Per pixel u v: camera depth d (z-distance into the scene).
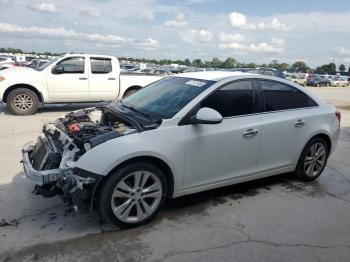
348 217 4.37
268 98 4.82
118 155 3.56
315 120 5.24
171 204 4.46
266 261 3.38
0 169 5.49
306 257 3.48
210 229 3.90
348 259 3.48
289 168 5.16
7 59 35.75
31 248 3.40
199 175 4.22
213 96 4.34
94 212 3.79
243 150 4.50
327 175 5.89
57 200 4.43
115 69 11.66
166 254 3.41
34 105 10.58
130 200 3.76
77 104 12.98
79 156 3.62
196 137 4.07
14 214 4.04
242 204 4.57
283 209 4.49
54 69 10.80
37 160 4.12
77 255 3.33
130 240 3.61
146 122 3.97
